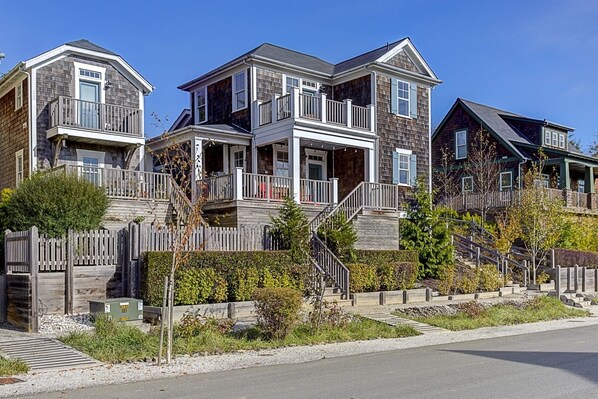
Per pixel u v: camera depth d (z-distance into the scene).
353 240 20.38
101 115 22.95
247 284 16.81
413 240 23.78
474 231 29.56
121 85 24.89
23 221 16.14
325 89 28.91
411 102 29.11
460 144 40.78
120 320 13.90
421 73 29.95
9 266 14.95
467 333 15.91
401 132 28.52
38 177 17.50
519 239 30.86
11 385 9.19
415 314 18.31
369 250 20.94
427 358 11.73
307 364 11.12
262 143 25.52
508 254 27.22
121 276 15.89
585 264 28.41
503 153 37.72
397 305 19.22
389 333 15.05
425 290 20.44
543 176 37.91
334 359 11.70
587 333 15.96
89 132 22.39
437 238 23.75
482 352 12.52
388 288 20.31
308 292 17.56
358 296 18.70
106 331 12.76
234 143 25.59
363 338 14.41
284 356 11.95
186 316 13.79
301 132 24.09
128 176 21.33
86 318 14.53
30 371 10.15
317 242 19.95
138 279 15.80
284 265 17.91
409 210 24.83
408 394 8.41
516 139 38.47
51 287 14.84
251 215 22.05
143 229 16.03
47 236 15.37
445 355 12.12
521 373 10.02
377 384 9.15
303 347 13.09
